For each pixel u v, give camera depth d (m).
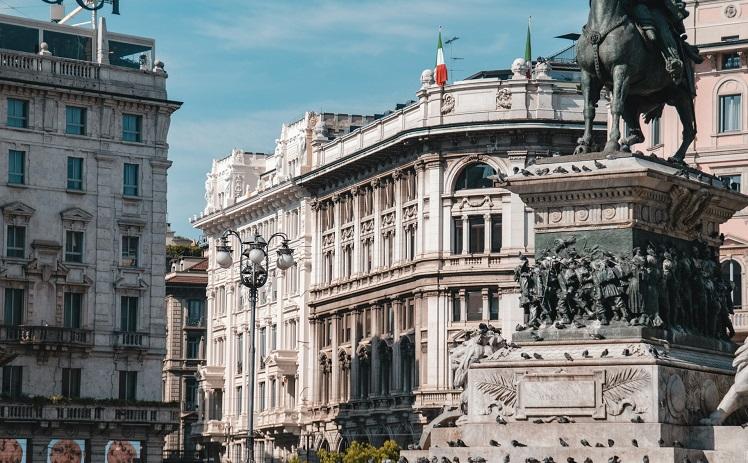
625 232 22.16
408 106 101.69
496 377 22.12
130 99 96.31
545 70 97.75
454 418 24.80
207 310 135.75
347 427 107.12
